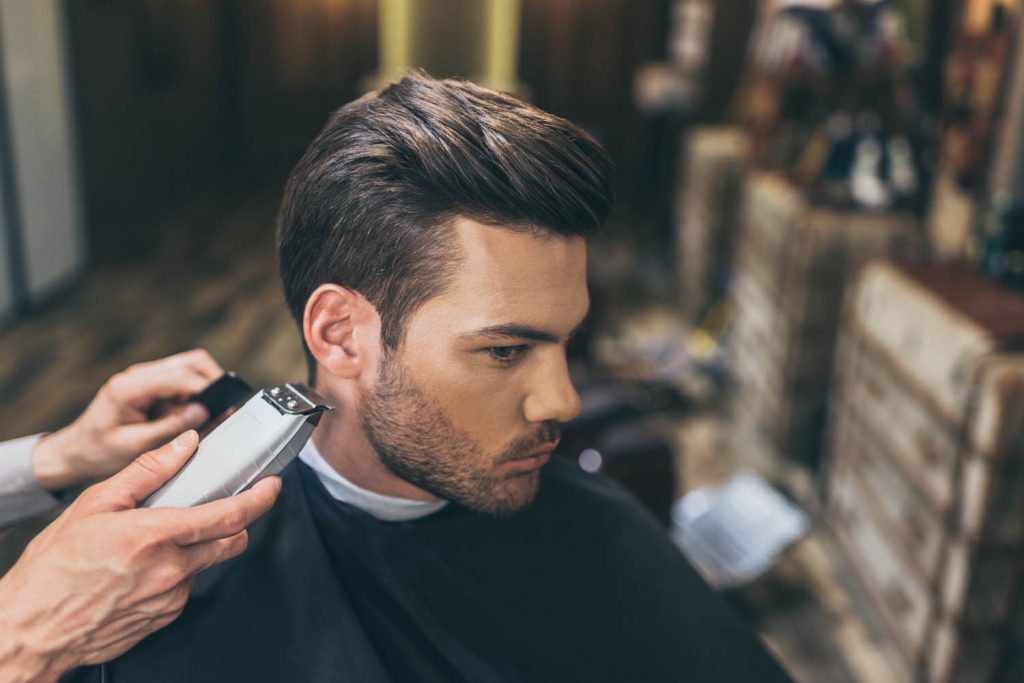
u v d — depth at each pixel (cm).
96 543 64
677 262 546
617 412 206
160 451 71
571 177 72
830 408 296
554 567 100
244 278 565
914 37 326
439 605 93
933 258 265
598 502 107
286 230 80
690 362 386
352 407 82
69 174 528
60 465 99
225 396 94
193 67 769
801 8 320
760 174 368
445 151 71
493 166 71
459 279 73
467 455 79
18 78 461
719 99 584
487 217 71
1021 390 186
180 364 99
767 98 361
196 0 765
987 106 268
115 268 573
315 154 77
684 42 552
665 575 104
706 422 366
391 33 279
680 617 102
